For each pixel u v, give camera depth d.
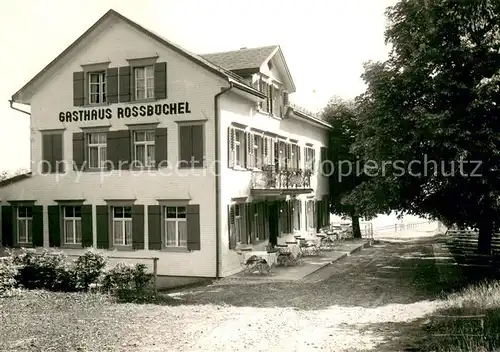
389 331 11.30
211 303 15.07
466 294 13.91
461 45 18.64
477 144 17.42
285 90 28.83
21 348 9.70
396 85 19.78
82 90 23.12
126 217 22.67
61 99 23.64
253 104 24.23
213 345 10.12
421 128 18.12
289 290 17.39
